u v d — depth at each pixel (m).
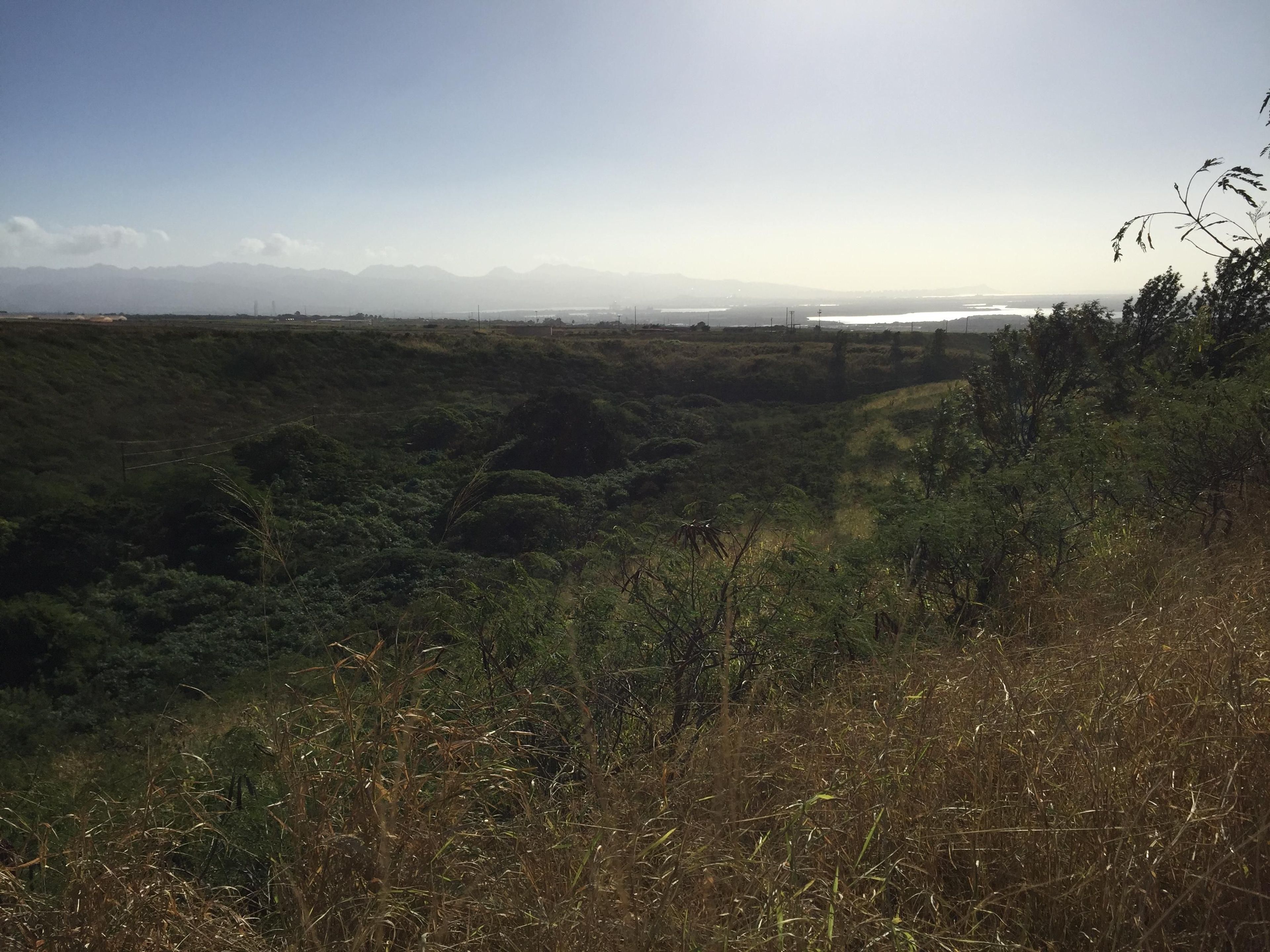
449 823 1.95
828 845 1.85
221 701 8.84
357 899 1.70
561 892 1.77
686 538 4.24
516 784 2.24
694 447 29.56
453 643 3.57
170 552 20.58
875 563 4.62
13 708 12.66
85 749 8.65
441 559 16.06
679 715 3.00
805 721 2.60
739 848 1.81
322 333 46.97
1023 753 2.08
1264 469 5.39
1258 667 2.36
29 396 32.12
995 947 1.55
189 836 2.34
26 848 2.43
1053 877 1.70
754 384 46.62
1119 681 2.42
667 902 1.58
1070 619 3.64
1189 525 5.26
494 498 18.72
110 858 1.90
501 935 1.64
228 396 37.66
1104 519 5.62
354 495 25.19
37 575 19.58
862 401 37.88
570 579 4.26
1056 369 10.88
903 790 1.99
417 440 33.94
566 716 2.82
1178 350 9.14
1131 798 1.83
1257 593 3.24
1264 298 8.33
